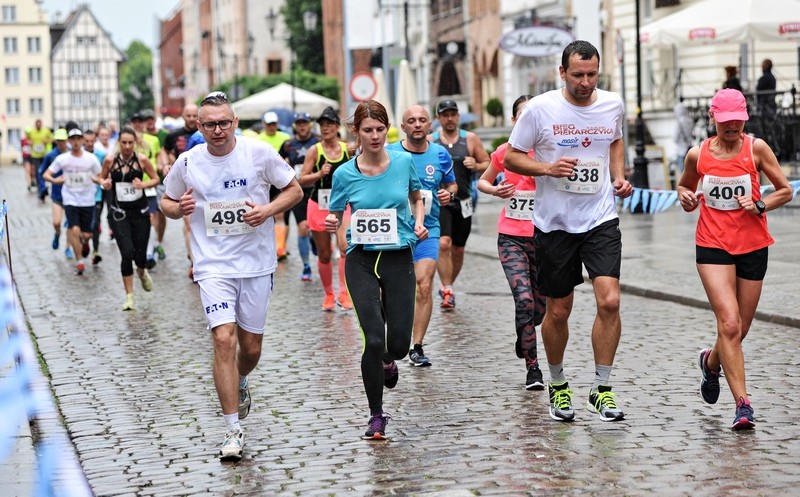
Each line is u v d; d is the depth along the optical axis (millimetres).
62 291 30969
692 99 56219
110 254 40812
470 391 16969
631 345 20312
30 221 56062
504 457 13062
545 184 14820
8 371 19688
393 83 97500
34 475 13219
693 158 14891
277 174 14156
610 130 14688
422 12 107562
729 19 46906
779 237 34250
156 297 29281
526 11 80688
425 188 19719
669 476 11969
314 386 17750
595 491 11523
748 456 12688
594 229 14625
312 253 38719
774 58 58500
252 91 131875
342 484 12273
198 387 18031
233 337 13867
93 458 13945
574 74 14445
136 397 17438
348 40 90188
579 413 15227
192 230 14195
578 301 26219
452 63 102062
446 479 12250
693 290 26141
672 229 39125
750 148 14594
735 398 14070
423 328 19172
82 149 35562
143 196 27344
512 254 17859
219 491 12266
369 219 14617
